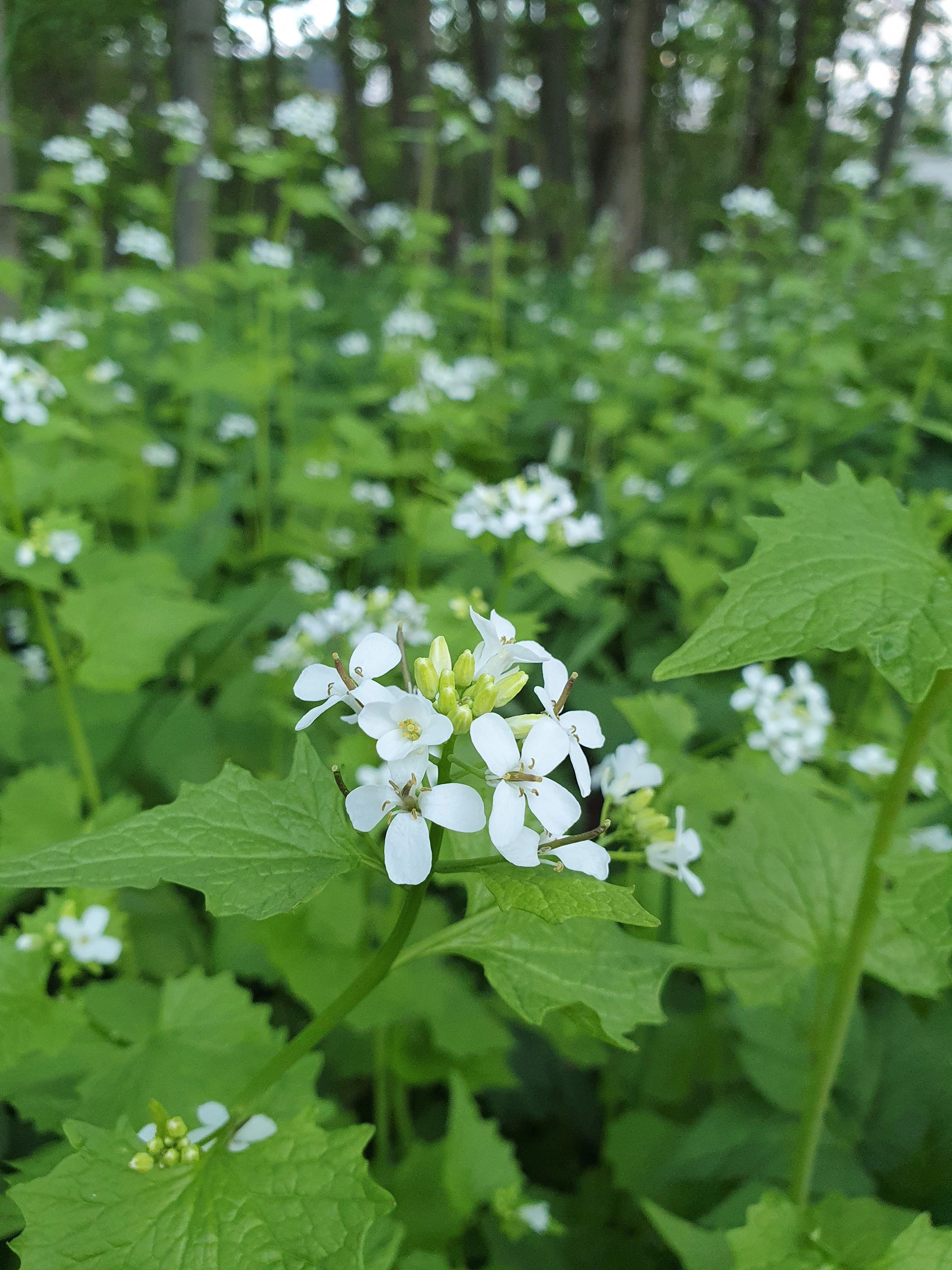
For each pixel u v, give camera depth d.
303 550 0.34
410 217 0.50
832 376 0.53
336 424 0.34
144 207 0.53
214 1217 0.09
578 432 0.55
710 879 0.16
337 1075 0.21
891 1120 0.18
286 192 0.40
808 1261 0.12
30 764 0.26
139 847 0.09
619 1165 0.19
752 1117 0.18
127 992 0.16
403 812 0.08
